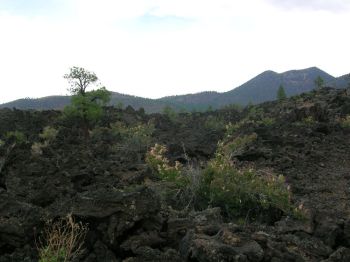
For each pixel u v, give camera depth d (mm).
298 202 13766
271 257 8211
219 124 45844
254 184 12930
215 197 12602
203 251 7930
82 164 16688
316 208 13227
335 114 34969
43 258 7621
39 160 17266
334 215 11336
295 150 23172
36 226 9227
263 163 20312
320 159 21375
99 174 15438
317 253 9211
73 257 8039
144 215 9203
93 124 42500
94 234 9055
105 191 9734
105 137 31531
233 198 12516
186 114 66500
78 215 9086
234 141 22562
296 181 17266
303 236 10180
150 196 9562
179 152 22734
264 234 9383
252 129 26125
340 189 16109
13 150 17844
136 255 8664
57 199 11750
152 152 16953
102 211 9148
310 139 25703
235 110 63688
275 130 28625
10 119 41969
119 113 51438
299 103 44219
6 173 16078
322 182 17250
